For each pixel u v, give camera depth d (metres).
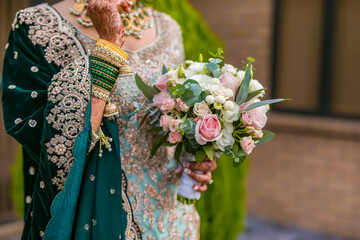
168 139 1.32
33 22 1.31
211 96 1.27
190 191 1.44
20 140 1.23
